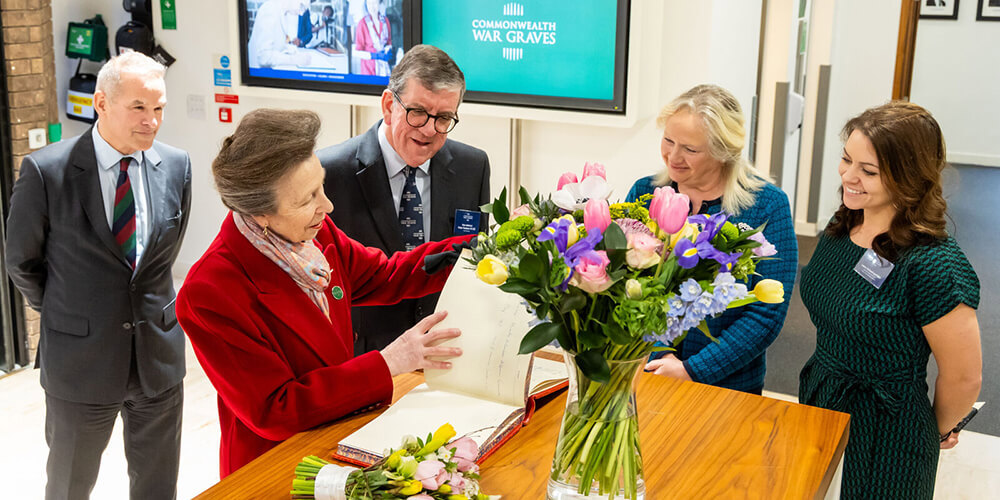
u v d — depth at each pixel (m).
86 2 5.32
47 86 4.55
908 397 2.08
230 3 4.79
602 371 1.27
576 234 1.29
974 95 10.45
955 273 1.97
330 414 1.71
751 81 4.91
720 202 2.39
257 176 1.60
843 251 2.16
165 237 2.79
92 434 2.81
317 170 1.67
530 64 4.13
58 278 2.74
